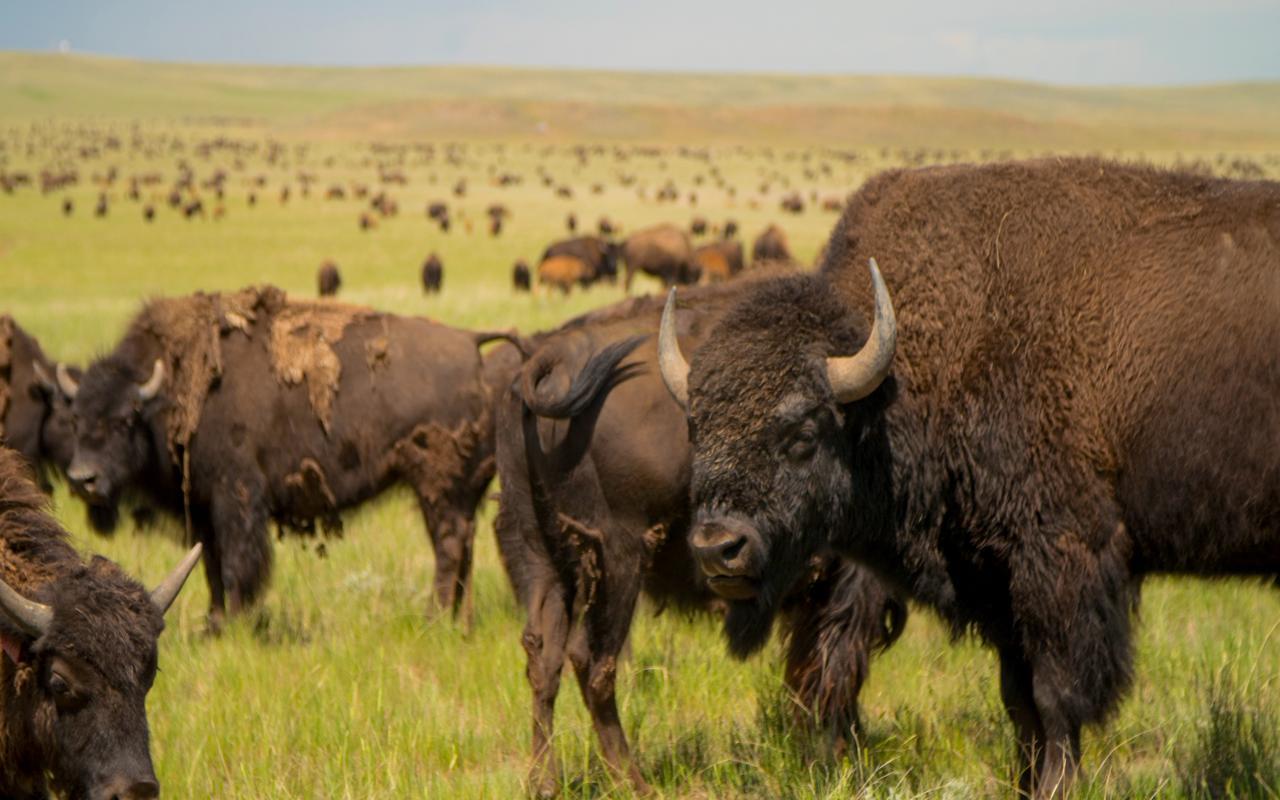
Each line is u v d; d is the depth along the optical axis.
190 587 36.81
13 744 18.00
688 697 25.30
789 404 18.56
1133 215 19.69
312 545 40.59
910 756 21.92
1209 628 28.25
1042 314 19.38
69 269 177.38
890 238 20.81
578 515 21.50
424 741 23.33
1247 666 24.72
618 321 22.95
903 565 20.56
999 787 20.33
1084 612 19.09
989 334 19.61
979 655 27.06
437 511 34.25
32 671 17.45
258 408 33.59
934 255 20.22
